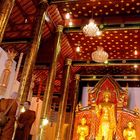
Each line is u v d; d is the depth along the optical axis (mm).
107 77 18969
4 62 13070
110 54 18141
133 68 18859
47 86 13250
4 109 6910
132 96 19438
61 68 19031
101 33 15898
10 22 14180
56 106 22297
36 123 17422
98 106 18094
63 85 17141
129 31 15273
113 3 13984
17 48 15344
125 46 17000
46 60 16406
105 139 17047
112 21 14688
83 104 20156
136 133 17031
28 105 9312
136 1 13625
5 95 13031
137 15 14438
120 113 17781
